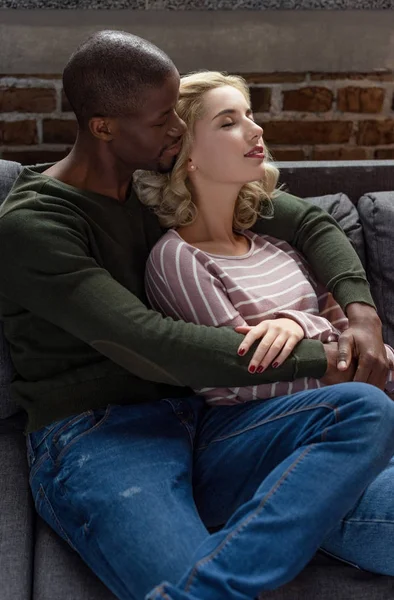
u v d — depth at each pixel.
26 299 1.37
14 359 1.49
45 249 1.34
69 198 1.44
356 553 1.32
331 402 1.30
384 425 1.25
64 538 1.34
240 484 1.38
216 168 1.54
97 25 2.07
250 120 1.56
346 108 2.23
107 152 1.47
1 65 2.07
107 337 1.34
